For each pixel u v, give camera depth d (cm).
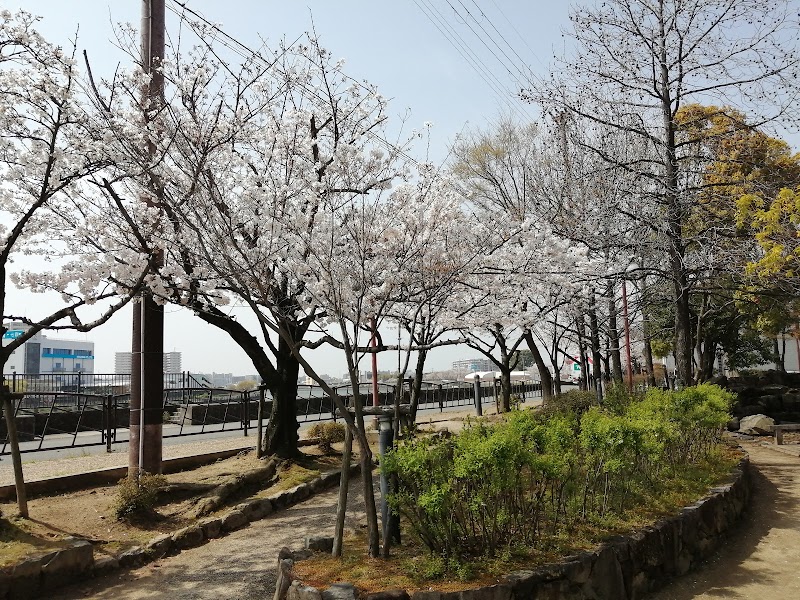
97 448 1281
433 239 750
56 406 1580
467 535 489
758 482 972
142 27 861
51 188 686
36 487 782
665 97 1311
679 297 1312
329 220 660
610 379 2030
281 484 920
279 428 1041
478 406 1762
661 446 697
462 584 435
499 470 480
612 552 509
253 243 742
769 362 2900
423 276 732
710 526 662
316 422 1778
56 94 646
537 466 511
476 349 1249
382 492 519
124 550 626
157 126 704
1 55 631
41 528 635
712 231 1332
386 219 766
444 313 789
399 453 491
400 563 486
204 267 778
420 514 485
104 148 657
